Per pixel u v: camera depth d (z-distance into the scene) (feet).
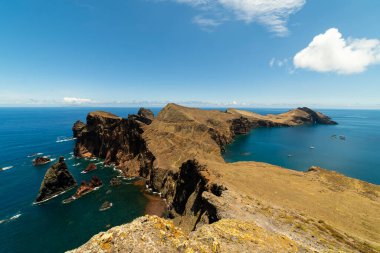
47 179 259.60
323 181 260.83
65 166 281.54
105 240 37.19
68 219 208.23
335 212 172.45
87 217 212.43
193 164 217.36
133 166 352.49
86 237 181.37
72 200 247.91
